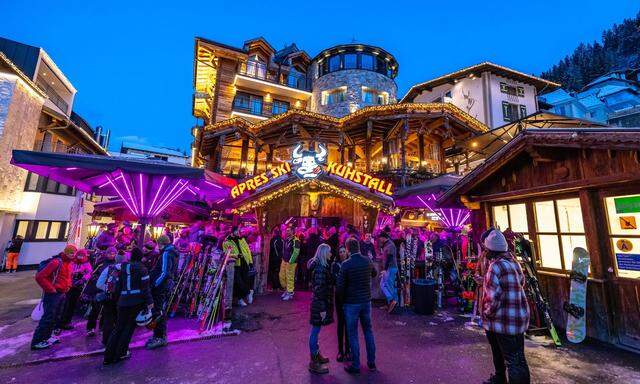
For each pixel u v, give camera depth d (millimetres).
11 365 4137
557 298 5656
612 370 4043
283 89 26406
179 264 6754
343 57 28234
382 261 7496
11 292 9609
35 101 15250
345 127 19453
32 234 15508
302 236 10062
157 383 3738
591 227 5102
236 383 3742
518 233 5973
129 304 4359
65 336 5320
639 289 4609
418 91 28766
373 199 10438
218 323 5871
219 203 11508
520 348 3154
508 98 24531
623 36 76375
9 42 16344
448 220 12562
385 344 5055
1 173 13477
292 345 4977
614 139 4312
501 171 6816
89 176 8062
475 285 6988
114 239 8445
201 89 28562
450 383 3752
